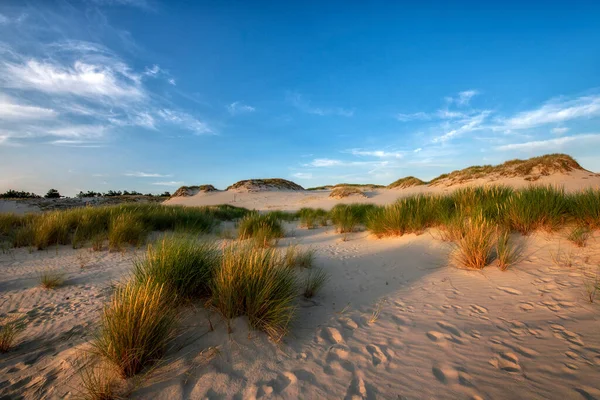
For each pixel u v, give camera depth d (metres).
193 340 2.77
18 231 8.46
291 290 3.89
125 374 2.31
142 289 2.93
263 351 2.69
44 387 2.24
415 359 2.51
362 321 3.35
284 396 2.12
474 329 2.89
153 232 10.16
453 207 7.94
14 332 3.19
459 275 4.49
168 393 2.13
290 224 14.48
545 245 5.06
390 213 8.32
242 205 37.09
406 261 5.72
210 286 3.51
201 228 10.88
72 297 4.29
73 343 2.95
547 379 2.09
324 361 2.56
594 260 4.19
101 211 10.80
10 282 4.94
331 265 5.88
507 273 4.25
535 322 2.88
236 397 2.12
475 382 2.15
